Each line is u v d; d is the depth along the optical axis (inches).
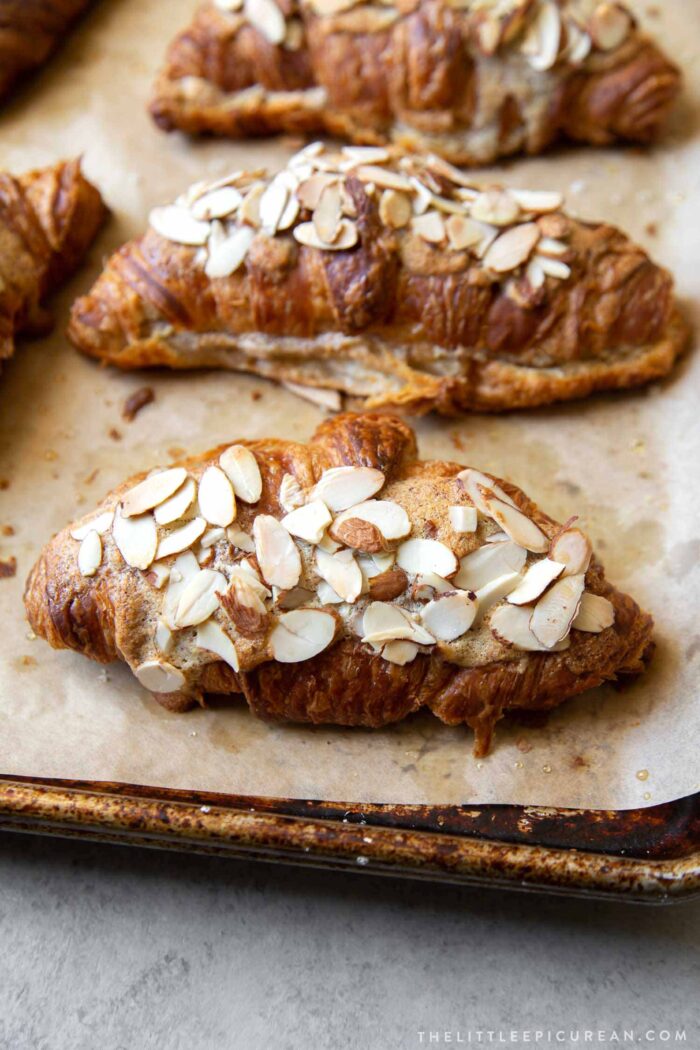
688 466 18.1
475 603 15.8
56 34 21.7
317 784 16.1
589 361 18.5
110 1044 16.2
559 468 18.3
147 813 15.7
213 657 16.0
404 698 16.0
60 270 19.6
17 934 16.7
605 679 16.4
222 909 16.8
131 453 18.6
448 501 16.3
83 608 16.3
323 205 17.9
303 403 18.9
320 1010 16.4
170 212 18.6
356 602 15.8
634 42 19.9
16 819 15.8
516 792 16.0
